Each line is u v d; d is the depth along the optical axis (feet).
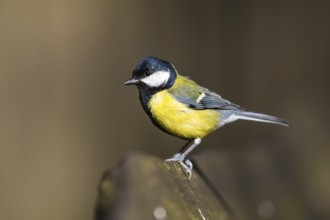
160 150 44.19
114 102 44.01
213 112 27.02
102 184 12.59
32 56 42.39
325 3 51.37
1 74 41.55
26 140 41.52
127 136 43.93
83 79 43.42
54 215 40.91
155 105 26.04
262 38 49.52
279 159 26.55
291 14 50.75
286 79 50.11
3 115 41.27
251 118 27.94
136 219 12.11
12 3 42.06
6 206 40.06
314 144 30.12
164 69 26.14
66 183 41.75
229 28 48.47
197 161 20.27
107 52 44.14
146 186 13.07
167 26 46.24
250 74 48.96
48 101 42.42
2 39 41.81
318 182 27.35
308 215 25.17
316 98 42.06
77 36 43.42
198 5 47.47
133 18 45.01
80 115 43.11
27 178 41.01
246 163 23.56
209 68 47.57
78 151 42.60
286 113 38.04
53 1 42.86
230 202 20.26
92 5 43.83
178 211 13.97
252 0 49.42
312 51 50.98
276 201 23.21
